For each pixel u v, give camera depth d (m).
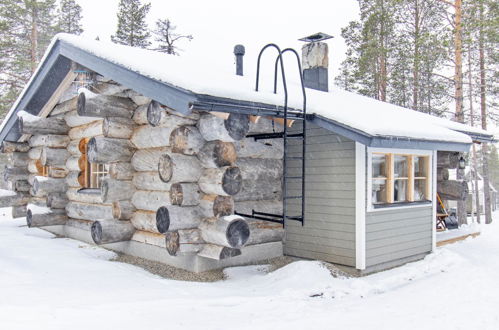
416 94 19.58
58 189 9.22
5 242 8.18
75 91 8.81
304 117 6.25
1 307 4.37
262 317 4.62
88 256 7.41
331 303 5.34
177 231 6.13
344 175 6.91
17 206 10.78
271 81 8.98
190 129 6.12
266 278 6.26
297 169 7.54
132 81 6.21
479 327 4.52
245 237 6.09
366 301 5.48
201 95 5.19
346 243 6.86
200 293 5.42
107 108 6.94
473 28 14.53
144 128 6.98
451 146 7.72
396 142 6.43
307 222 7.40
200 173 6.29
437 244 9.43
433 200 8.35
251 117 6.16
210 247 6.18
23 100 9.41
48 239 8.95
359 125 6.11
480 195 29.78
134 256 7.41
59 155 9.14
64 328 3.96
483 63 17.22
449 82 15.63
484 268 7.47
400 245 7.47
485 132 11.17
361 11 20.98
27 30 22.53
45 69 8.49
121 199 7.21
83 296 5.02
